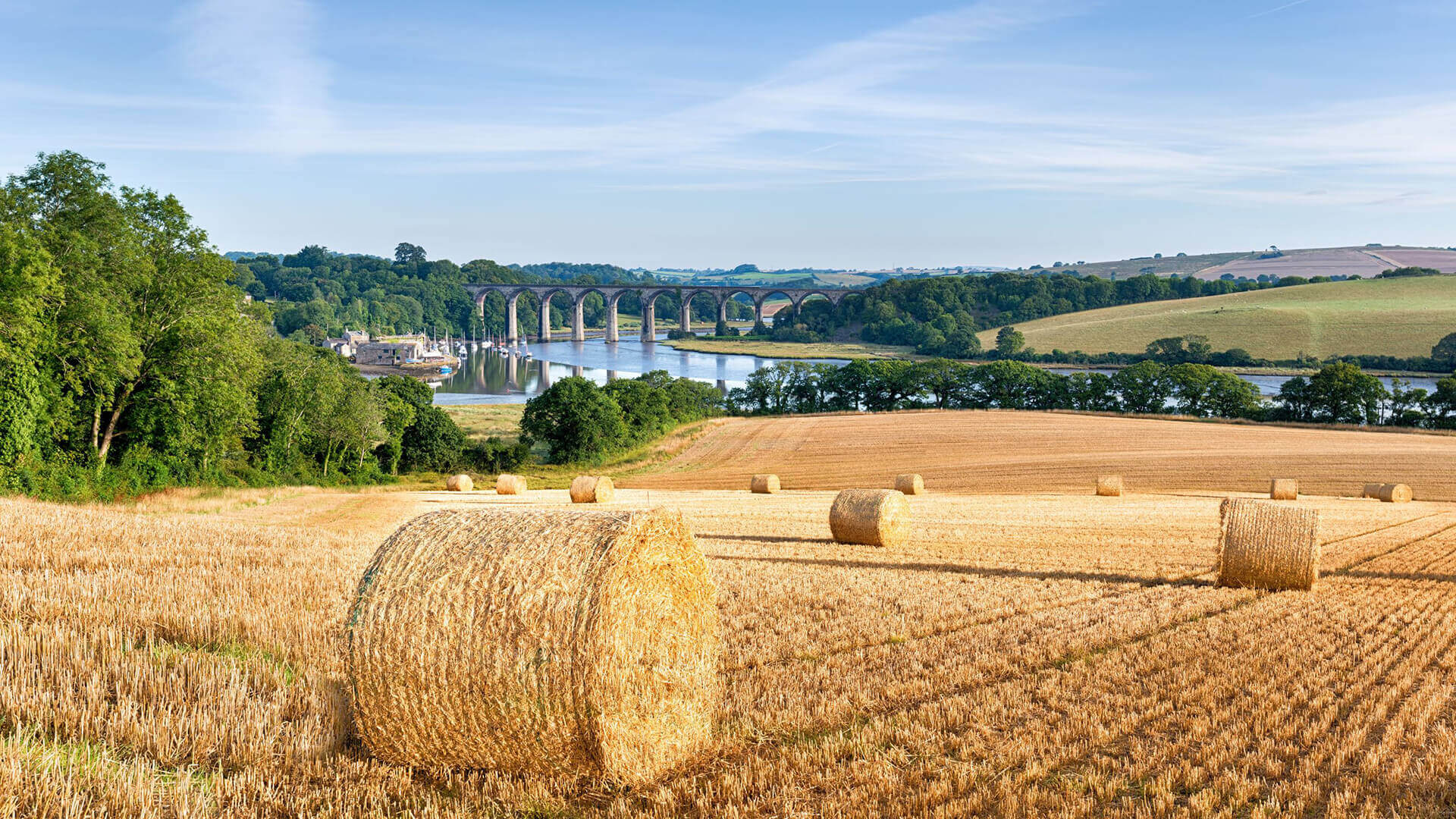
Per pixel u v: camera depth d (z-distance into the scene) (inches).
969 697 356.5
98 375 1326.3
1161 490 1707.7
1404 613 541.0
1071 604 555.2
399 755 283.3
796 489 1827.0
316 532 826.8
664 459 2410.2
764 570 677.9
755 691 360.2
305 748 269.3
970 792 269.9
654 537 295.6
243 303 1654.8
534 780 273.4
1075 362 5442.9
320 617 417.1
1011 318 7662.4
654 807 257.6
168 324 1450.5
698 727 311.0
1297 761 301.4
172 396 1424.7
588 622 270.7
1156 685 382.0
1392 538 926.4
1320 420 3112.7
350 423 1915.6
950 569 709.3
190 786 238.7
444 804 254.1
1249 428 2773.1
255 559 592.1
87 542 610.2
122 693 290.5
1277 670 405.1
